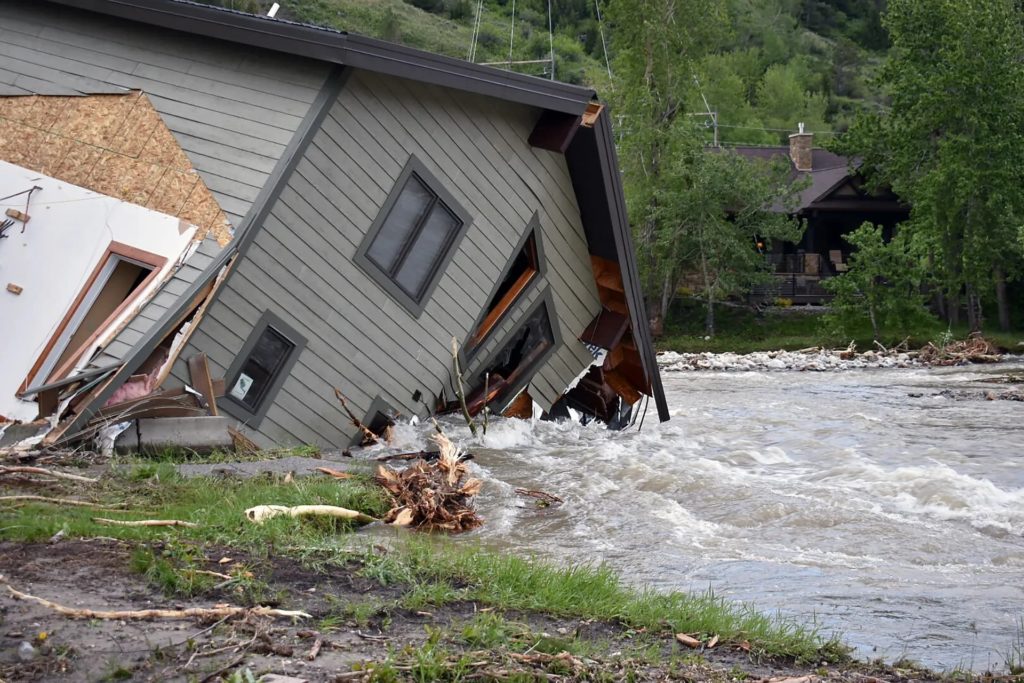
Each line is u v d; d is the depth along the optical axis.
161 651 5.98
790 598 8.99
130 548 8.03
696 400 28.80
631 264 19.62
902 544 11.00
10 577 7.16
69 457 12.54
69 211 15.45
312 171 14.91
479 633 6.70
